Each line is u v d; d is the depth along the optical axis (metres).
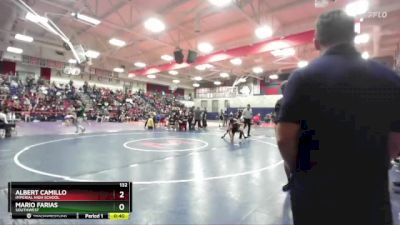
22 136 10.52
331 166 1.06
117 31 15.66
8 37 16.75
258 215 3.13
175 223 2.89
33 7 12.21
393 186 4.14
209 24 13.14
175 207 3.34
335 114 1.04
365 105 1.04
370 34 11.91
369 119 1.04
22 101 19.42
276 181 4.62
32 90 21.50
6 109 11.28
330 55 1.15
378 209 1.04
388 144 1.07
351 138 1.04
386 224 1.05
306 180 1.12
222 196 3.79
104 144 8.84
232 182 4.52
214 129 17.44
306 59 18.86
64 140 9.61
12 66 22.59
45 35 17.44
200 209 3.29
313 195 1.09
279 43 12.45
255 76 28.12
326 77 1.07
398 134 1.07
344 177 1.04
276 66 23.47
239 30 13.75
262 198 3.72
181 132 14.63
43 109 20.09
